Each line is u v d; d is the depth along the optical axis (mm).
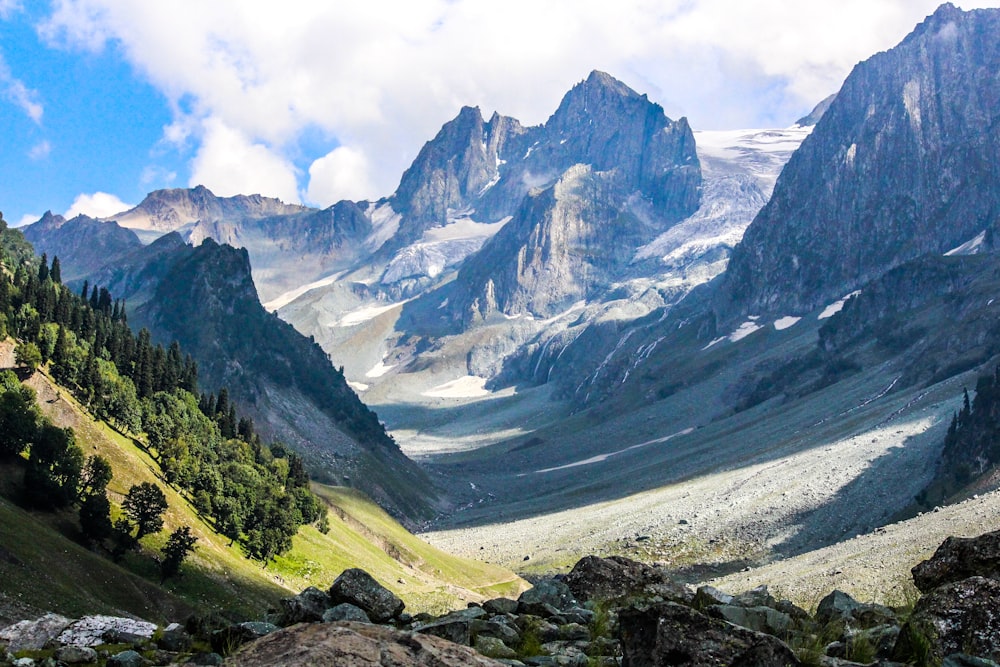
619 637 23969
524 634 24547
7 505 116750
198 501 164625
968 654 19469
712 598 27188
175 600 119625
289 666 14039
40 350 174750
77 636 25188
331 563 181250
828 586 121125
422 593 185625
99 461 141625
